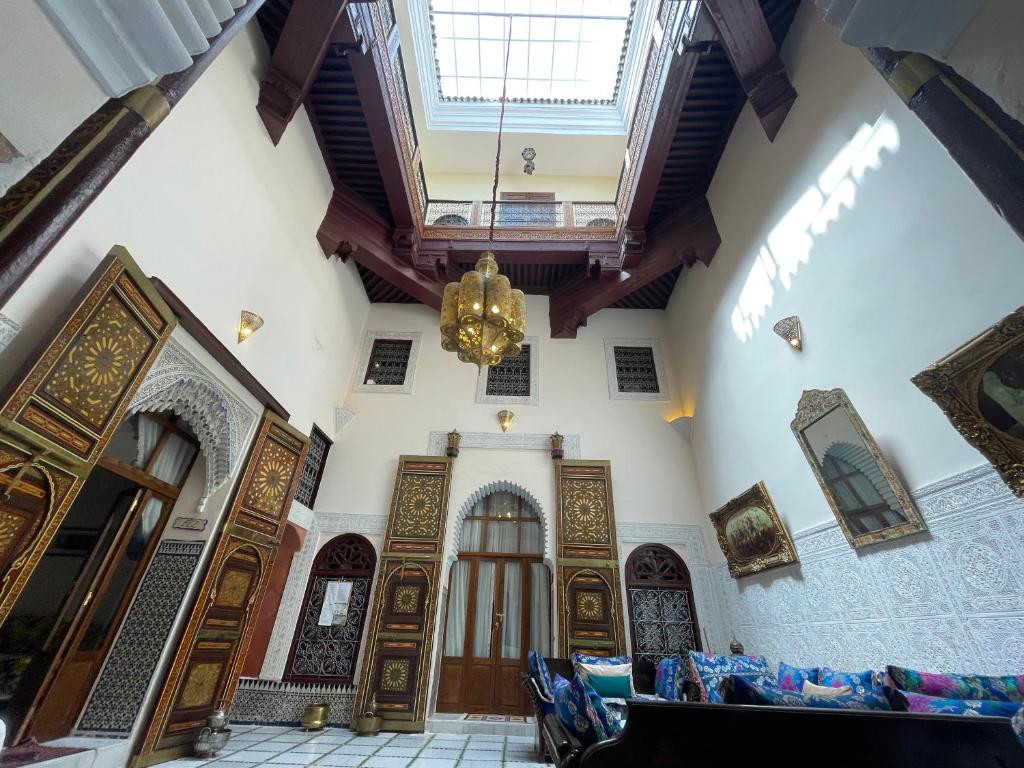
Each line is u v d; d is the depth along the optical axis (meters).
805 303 3.17
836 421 2.76
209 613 3.09
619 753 1.26
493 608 4.69
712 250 4.67
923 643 2.27
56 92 0.75
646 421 5.42
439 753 3.16
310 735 3.58
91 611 2.74
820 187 3.03
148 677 2.76
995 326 1.74
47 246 1.12
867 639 2.61
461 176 7.36
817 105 3.09
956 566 2.12
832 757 1.21
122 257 2.14
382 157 4.43
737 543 3.99
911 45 0.83
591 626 4.22
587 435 5.31
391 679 3.99
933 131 0.89
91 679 2.74
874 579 2.58
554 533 4.73
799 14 3.33
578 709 1.65
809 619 3.12
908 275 2.33
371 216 5.07
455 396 5.57
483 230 5.51
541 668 2.72
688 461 5.16
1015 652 1.87
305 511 4.59
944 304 2.13
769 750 1.23
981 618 2.01
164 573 3.05
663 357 5.89
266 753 3.03
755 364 3.85
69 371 1.97
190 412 3.12
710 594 4.44
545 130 6.93
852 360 2.72
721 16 3.24
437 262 5.32
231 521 3.26
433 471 4.95
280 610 4.30
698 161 4.71
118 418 2.22
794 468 3.31
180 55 0.87
